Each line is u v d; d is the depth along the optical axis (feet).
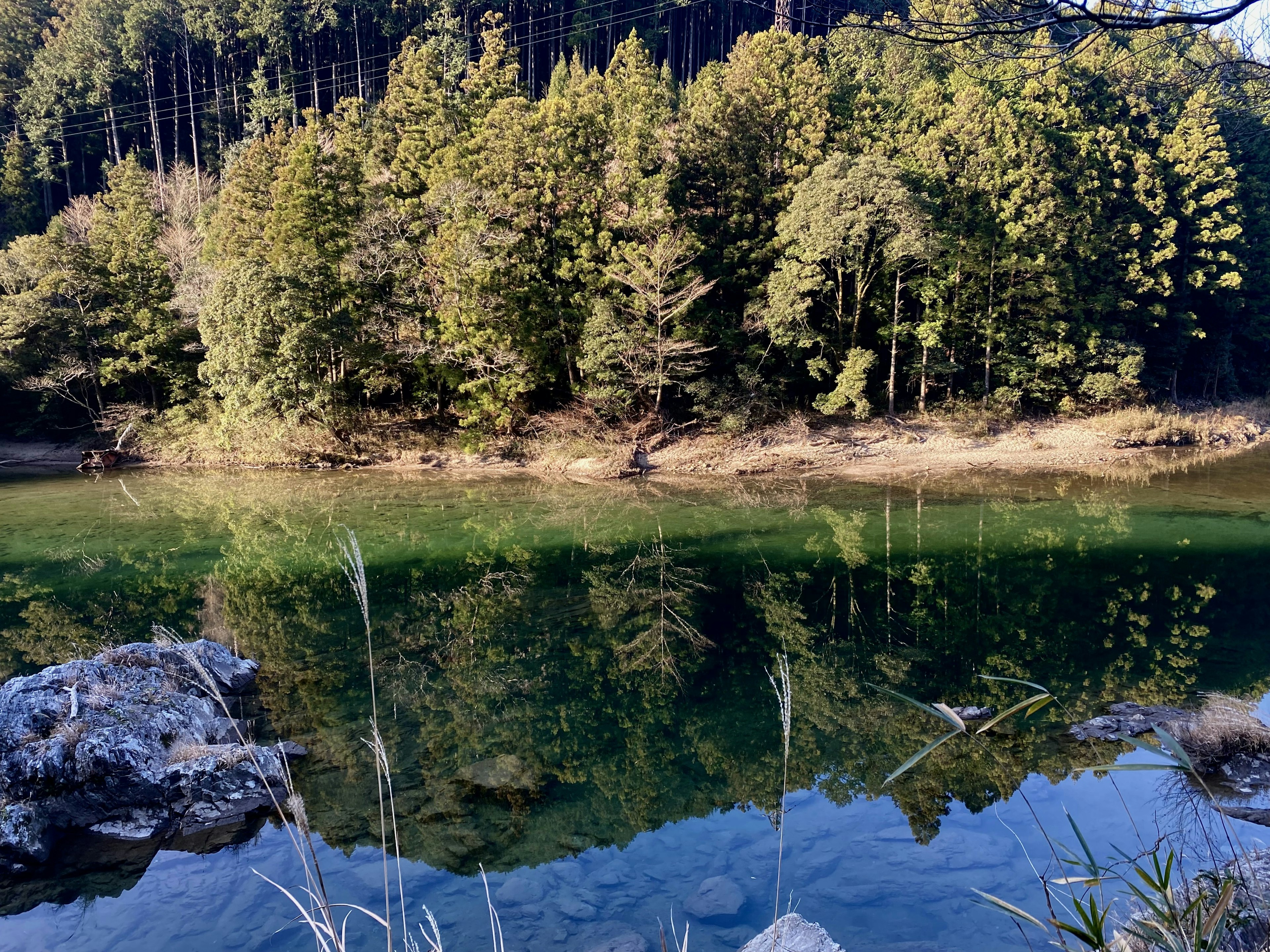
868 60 145.79
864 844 24.32
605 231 105.70
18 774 27.04
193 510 82.64
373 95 198.18
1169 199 131.85
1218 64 17.42
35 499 89.25
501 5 206.39
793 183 113.60
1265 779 26.63
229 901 22.26
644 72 135.13
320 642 44.93
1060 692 36.81
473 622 48.57
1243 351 146.82
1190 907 9.75
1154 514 75.72
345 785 29.04
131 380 124.98
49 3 217.36
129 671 33.24
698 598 53.36
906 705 36.47
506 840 25.39
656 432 111.34
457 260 101.86
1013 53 16.37
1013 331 118.42
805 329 107.65
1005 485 93.35
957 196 115.96
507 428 113.39
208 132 198.08
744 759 31.35
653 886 22.57
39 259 113.91
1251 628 45.29
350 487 96.68
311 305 103.09
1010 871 22.30
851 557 62.80
